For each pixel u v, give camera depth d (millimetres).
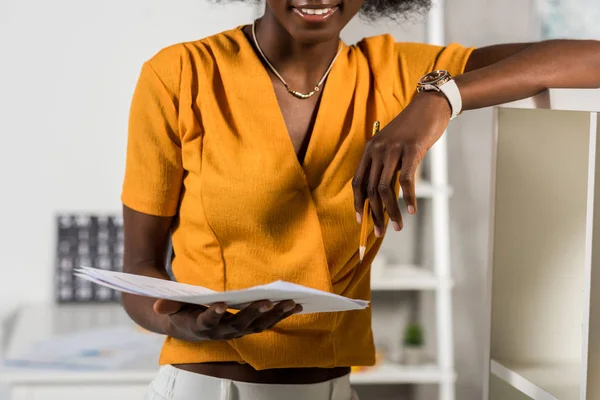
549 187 1528
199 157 1463
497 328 1576
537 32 3734
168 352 1528
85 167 3873
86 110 3850
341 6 1357
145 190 1528
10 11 3764
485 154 3750
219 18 3832
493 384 1584
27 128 3828
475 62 1590
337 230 1453
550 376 1434
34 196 3857
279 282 1072
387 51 1573
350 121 1493
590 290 1224
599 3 3746
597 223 1221
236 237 1451
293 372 1491
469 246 3789
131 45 3826
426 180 3680
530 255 1548
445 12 3693
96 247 3867
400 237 3732
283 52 1479
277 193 1421
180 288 1292
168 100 1490
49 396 2900
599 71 1467
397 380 3363
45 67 3807
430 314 3730
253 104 1455
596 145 1211
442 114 1348
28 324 3488
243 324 1223
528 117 1540
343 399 1565
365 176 1292
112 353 3070
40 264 3877
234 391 1484
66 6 3787
